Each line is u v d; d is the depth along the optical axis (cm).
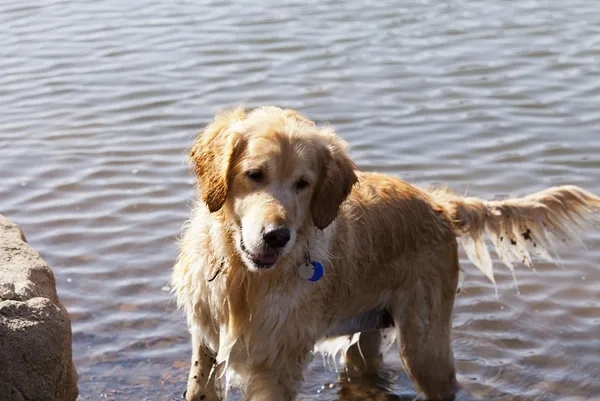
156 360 695
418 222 674
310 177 563
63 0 1688
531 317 775
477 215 715
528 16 1569
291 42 1418
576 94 1216
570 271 837
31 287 584
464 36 1452
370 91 1220
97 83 1253
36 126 1109
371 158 1027
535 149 1054
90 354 696
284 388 600
